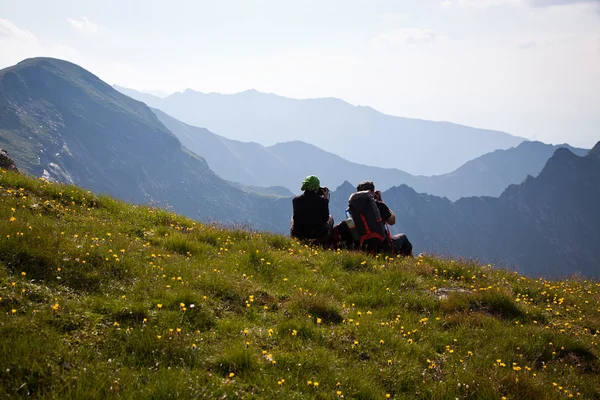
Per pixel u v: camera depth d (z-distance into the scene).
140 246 9.84
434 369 6.89
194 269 9.16
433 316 9.15
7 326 5.48
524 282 13.17
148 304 7.08
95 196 13.51
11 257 7.22
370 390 5.91
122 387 4.96
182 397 4.88
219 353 6.15
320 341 7.20
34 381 4.80
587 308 11.31
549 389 6.67
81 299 6.88
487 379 6.55
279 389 5.48
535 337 8.49
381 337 7.61
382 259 12.77
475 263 13.53
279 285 9.55
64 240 8.36
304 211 14.16
